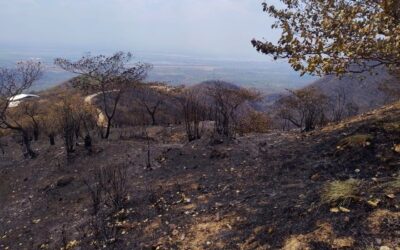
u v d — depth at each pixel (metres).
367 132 7.07
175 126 17.86
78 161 11.88
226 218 5.86
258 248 4.68
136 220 6.86
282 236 4.67
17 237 8.32
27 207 9.97
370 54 5.40
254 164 8.06
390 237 3.92
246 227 5.34
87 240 6.72
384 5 5.08
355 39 5.53
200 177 8.24
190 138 11.58
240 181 7.34
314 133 9.10
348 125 8.41
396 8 5.07
